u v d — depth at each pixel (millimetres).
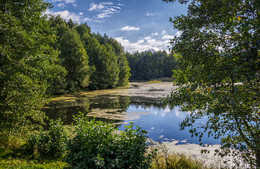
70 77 42688
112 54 64750
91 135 4449
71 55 40844
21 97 7676
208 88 2920
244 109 3014
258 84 2738
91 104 24141
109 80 53656
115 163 4039
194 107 4086
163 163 5832
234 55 2689
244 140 3299
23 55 7711
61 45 41125
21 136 7934
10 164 5812
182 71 3957
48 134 7602
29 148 7582
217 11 3094
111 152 4254
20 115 7859
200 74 3066
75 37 42781
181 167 5762
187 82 3576
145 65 120000
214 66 2959
